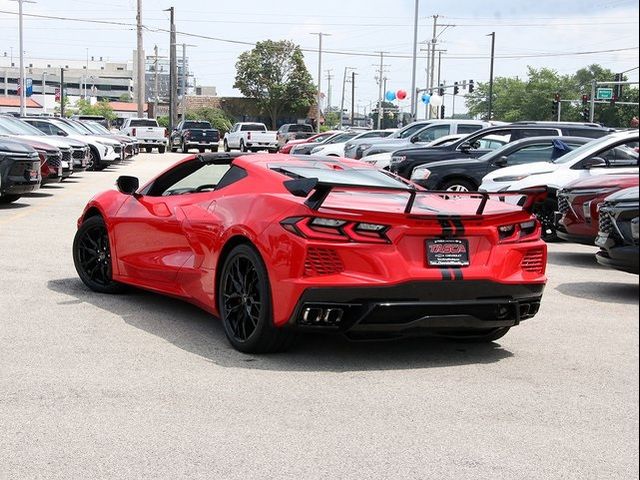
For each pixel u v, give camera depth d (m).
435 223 5.52
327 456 4.06
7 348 5.88
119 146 29.39
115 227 7.51
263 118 94.06
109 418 4.52
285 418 4.59
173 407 4.72
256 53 91.69
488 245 5.73
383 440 4.29
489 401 4.96
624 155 12.79
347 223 5.41
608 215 8.20
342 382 5.28
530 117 137.38
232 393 5.00
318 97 86.12
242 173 6.50
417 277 5.45
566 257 11.45
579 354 6.13
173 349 5.97
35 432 4.29
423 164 16.17
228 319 6.06
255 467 3.91
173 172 7.19
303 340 6.36
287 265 5.43
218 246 6.13
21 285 8.19
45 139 20.59
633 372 5.64
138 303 7.52
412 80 55.59
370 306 5.39
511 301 5.77
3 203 16.41
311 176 6.30
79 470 3.83
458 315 5.62
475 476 3.85
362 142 24.91
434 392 5.12
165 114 113.00
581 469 3.95
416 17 54.78
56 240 11.37
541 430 4.48
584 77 135.88
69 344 6.04
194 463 3.94
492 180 13.15
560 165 12.87
